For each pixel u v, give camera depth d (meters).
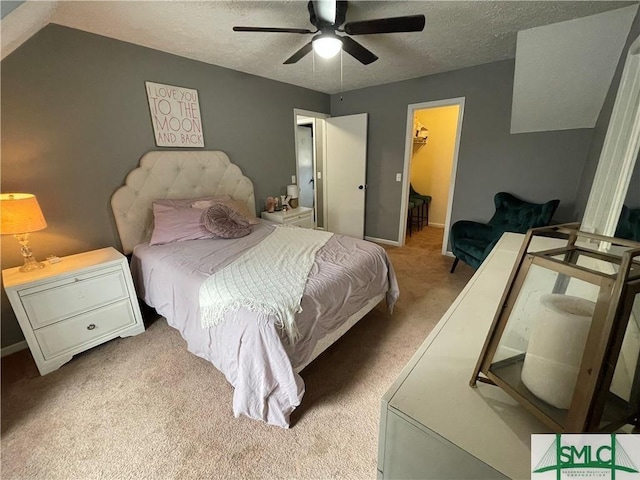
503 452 0.53
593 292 0.58
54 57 1.94
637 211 0.93
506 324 0.62
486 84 2.96
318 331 1.61
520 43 2.19
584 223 1.45
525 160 2.94
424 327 2.25
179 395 1.60
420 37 2.22
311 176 5.29
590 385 0.45
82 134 2.13
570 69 2.21
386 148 3.93
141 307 2.50
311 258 1.99
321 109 4.17
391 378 1.73
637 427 0.50
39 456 1.29
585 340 0.48
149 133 2.48
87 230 2.24
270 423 1.40
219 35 2.14
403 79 3.48
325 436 1.37
